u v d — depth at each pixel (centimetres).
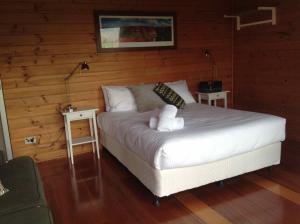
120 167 342
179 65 451
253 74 454
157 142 235
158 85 384
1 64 342
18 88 354
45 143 377
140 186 287
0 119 348
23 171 216
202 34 461
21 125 361
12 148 360
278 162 297
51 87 371
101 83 400
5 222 145
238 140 256
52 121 377
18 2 341
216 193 262
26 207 161
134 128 284
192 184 248
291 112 396
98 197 267
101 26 387
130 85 411
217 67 484
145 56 423
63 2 363
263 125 271
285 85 400
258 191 261
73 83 383
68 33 371
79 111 356
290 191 256
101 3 384
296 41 375
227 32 481
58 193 280
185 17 443
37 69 361
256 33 437
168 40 435
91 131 398
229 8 474
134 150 272
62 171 338
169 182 238
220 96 450
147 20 414
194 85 470
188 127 269
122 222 223
